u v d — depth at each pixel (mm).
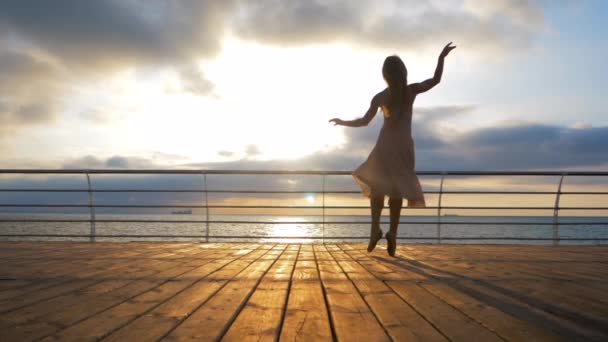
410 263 3234
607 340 1247
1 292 1996
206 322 1430
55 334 1289
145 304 1724
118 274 2564
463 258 3633
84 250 4289
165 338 1241
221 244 5199
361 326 1382
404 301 1800
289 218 153625
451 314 1560
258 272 2658
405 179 3637
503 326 1393
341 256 3758
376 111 3752
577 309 1654
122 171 5469
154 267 2906
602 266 3092
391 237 3727
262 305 1709
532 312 1599
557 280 2396
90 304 1726
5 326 1385
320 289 2082
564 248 4809
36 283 2250
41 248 4480
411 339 1238
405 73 3613
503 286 2184
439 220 5273
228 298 1845
